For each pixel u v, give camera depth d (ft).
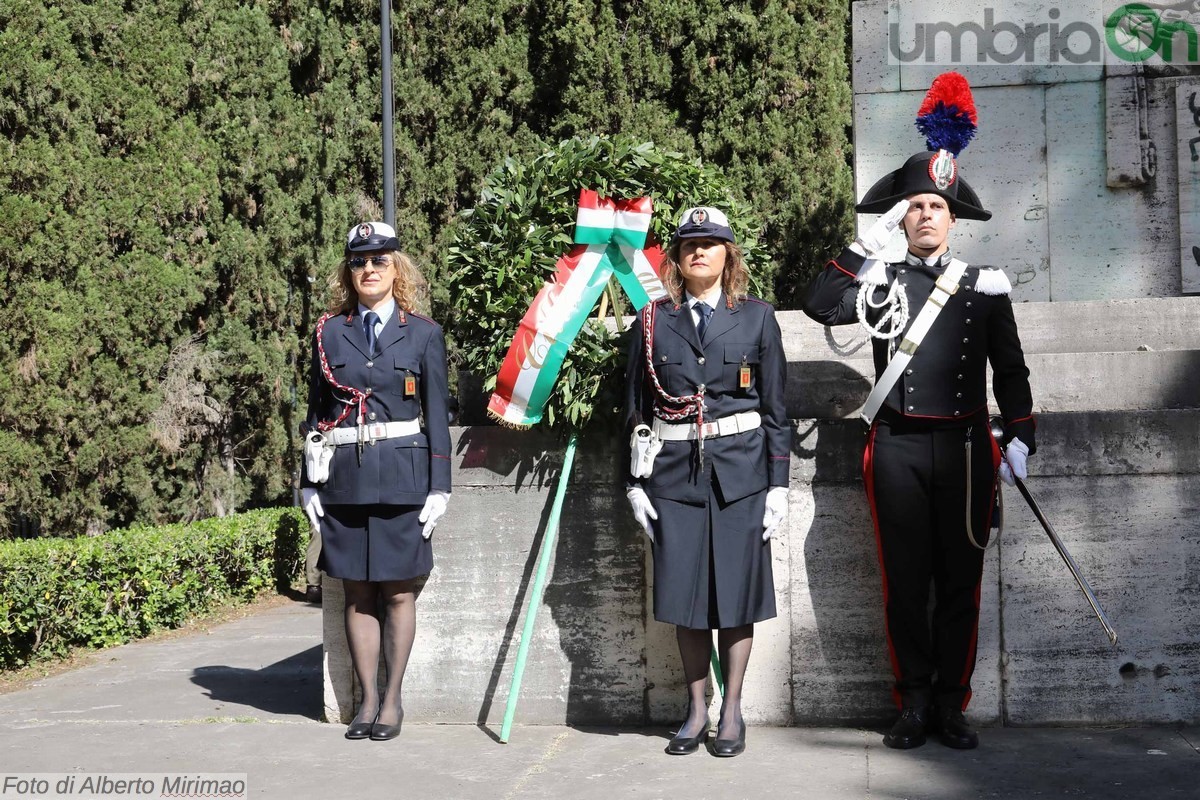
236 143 34.91
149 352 31.12
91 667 22.26
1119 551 14.85
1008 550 14.93
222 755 14.39
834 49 41.55
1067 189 18.92
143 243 31.09
